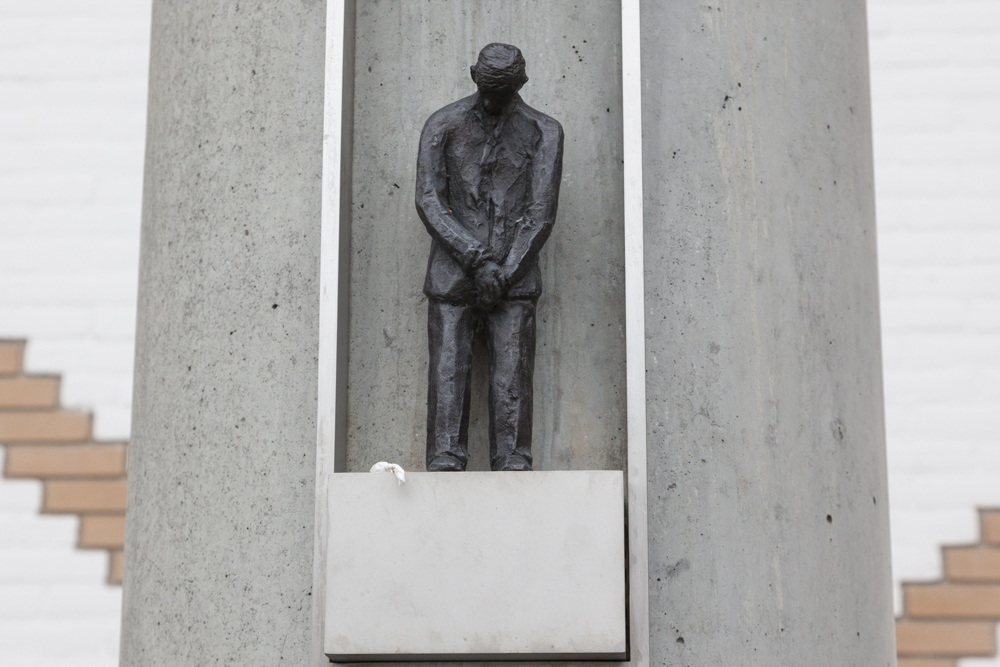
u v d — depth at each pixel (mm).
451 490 2559
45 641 5395
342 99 2814
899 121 5773
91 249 5715
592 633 2506
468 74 2992
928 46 5816
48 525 5488
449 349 2727
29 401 5570
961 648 5289
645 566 2568
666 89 2840
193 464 2768
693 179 2803
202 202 2883
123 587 2900
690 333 2736
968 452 5484
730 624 2625
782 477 2719
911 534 5414
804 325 2814
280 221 2814
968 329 5598
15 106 5855
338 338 2746
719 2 2895
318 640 2588
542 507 2545
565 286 2875
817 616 2693
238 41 2932
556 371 2842
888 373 5578
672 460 2684
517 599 2521
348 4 2910
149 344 2924
